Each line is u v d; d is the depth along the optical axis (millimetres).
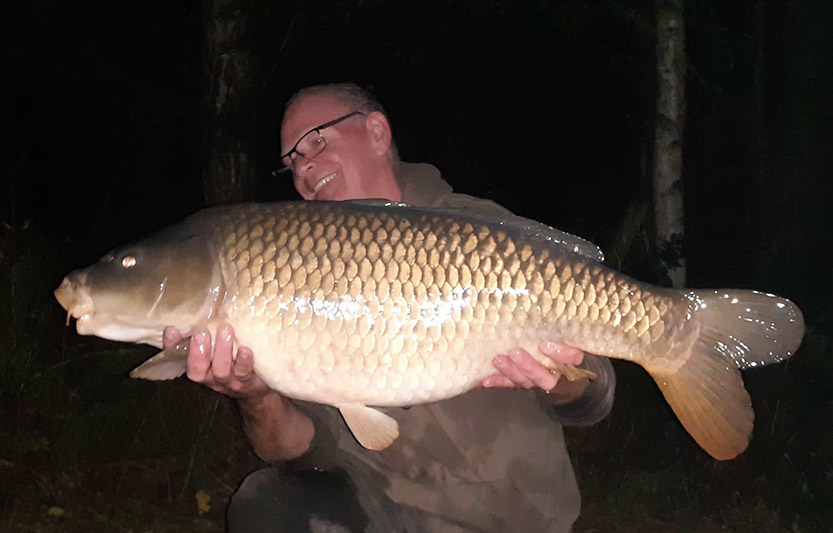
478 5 2686
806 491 1615
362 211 790
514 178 3541
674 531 1538
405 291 772
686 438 1776
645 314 809
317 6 2406
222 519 1486
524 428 919
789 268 2711
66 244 2570
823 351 1904
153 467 1636
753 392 1873
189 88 3279
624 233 2051
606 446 1777
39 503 1480
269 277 771
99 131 3410
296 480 919
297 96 963
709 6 2682
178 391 1759
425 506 933
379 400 783
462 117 3537
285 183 2994
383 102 3443
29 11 3318
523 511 936
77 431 1641
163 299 773
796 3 3443
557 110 3525
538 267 791
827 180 3254
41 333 1864
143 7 3264
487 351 786
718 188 3357
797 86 3426
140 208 3303
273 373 779
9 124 3426
